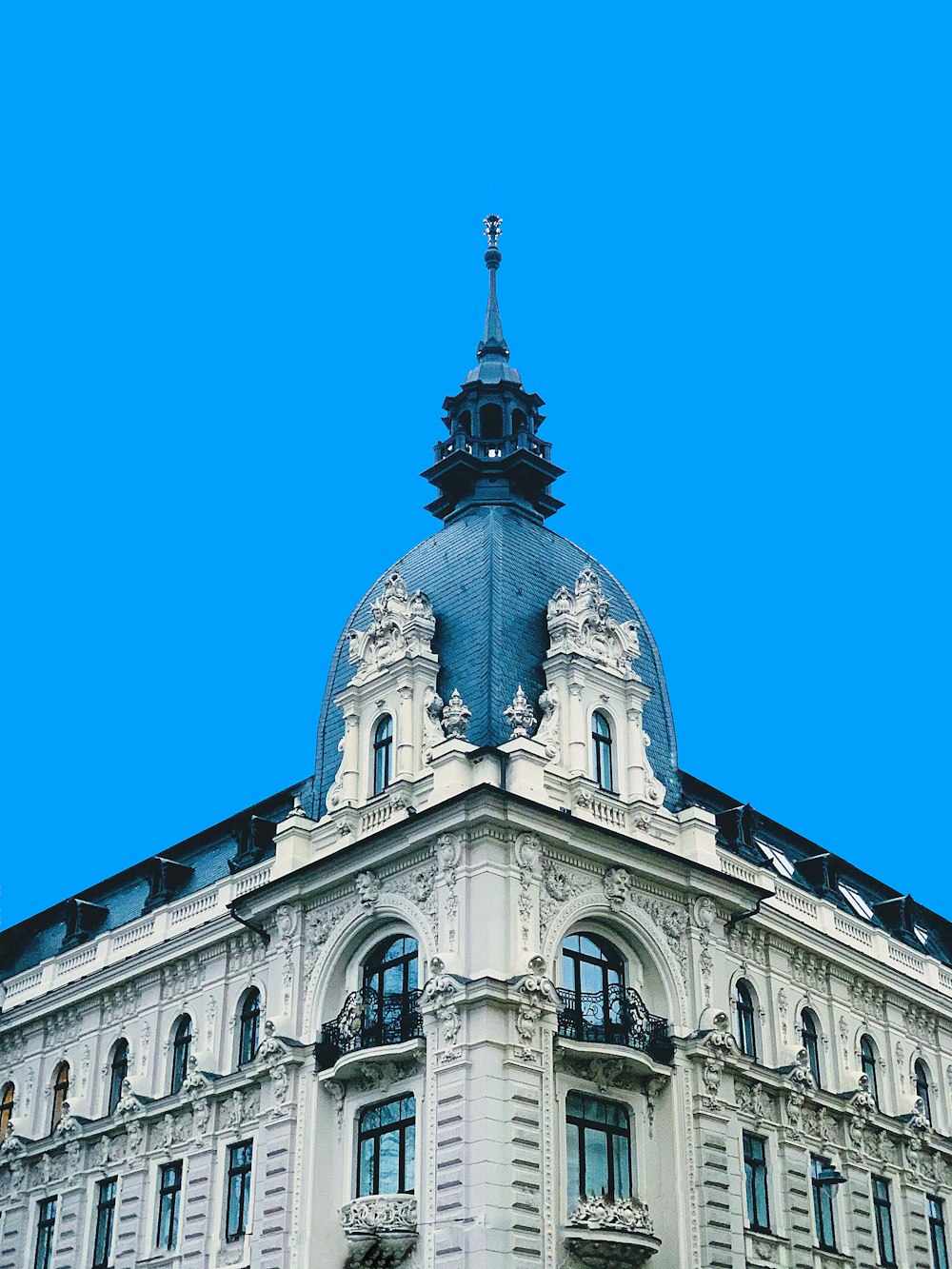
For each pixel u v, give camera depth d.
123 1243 51.81
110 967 57.50
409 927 47.03
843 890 63.22
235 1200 49.09
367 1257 43.25
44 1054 59.91
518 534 54.28
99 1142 55.03
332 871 49.16
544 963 44.47
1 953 66.31
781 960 54.28
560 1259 42.31
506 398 59.16
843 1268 51.00
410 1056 44.56
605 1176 45.06
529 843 46.00
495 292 63.22
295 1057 47.53
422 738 49.47
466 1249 40.94
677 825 50.97
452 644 51.31
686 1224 45.50
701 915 50.19
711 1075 47.84
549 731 48.94
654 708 53.72
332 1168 46.06
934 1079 60.00
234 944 53.38
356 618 55.69
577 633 50.97
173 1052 54.47
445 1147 42.56
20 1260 55.56
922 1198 56.19
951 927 69.00
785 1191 49.88
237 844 58.00
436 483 57.72
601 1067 45.44
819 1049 54.88
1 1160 57.94
